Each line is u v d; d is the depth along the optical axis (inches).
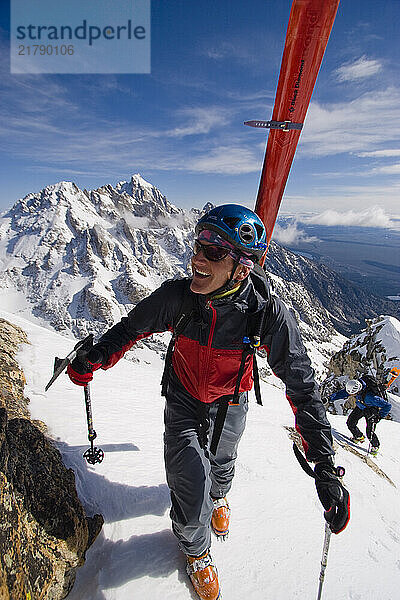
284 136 125.4
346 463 242.7
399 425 450.3
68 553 93.0
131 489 127.3
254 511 142.7
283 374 95.7
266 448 200.2
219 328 93.5
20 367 197.9
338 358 952.3
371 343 880.3
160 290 99.1
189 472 96.3
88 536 104.9
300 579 120.3
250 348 92.4
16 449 101.8
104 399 200.8
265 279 95.3
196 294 94.3
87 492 120.4
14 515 81.7
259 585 113.2
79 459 132.3
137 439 161.2
